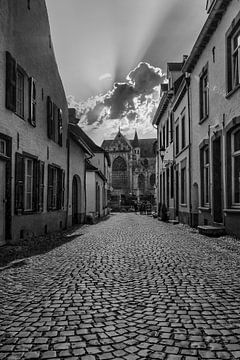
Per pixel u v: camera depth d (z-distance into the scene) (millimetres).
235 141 11609
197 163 16203
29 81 12328
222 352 3023
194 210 17094
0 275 6230
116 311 4148
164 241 11227
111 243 10969
